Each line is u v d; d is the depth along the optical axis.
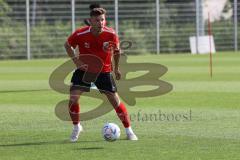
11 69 106.19
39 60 136.25
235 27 158.88
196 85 72.50
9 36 141.00
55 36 144.50
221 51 159.38
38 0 143.50
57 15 144.75
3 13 140.75
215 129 42.59
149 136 40.22
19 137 40.44
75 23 145.25
